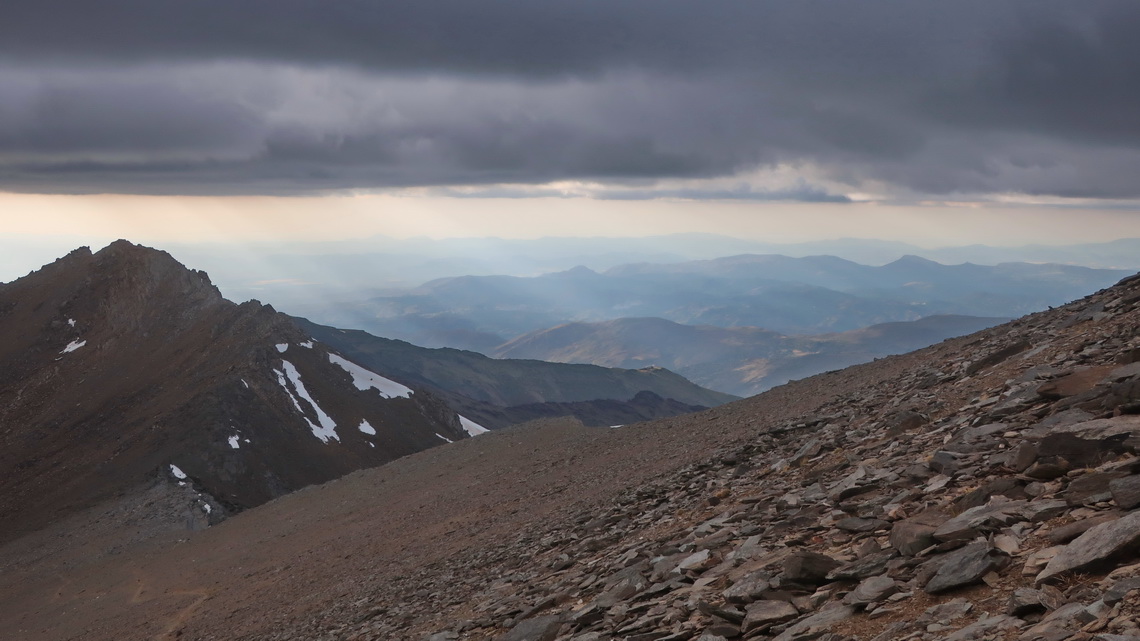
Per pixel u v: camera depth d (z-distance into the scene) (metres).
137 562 90.62
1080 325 21.77
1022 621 7.06
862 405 26.00
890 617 8.46
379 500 73.50
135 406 191.62
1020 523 9.16
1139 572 6.88
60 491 153.12
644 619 11.81
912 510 11.68
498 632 16.08
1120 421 10.47
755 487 19.50
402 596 28.80
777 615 9.76
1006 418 14.62
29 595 92.25
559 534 27.06
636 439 53.47
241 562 70.81
